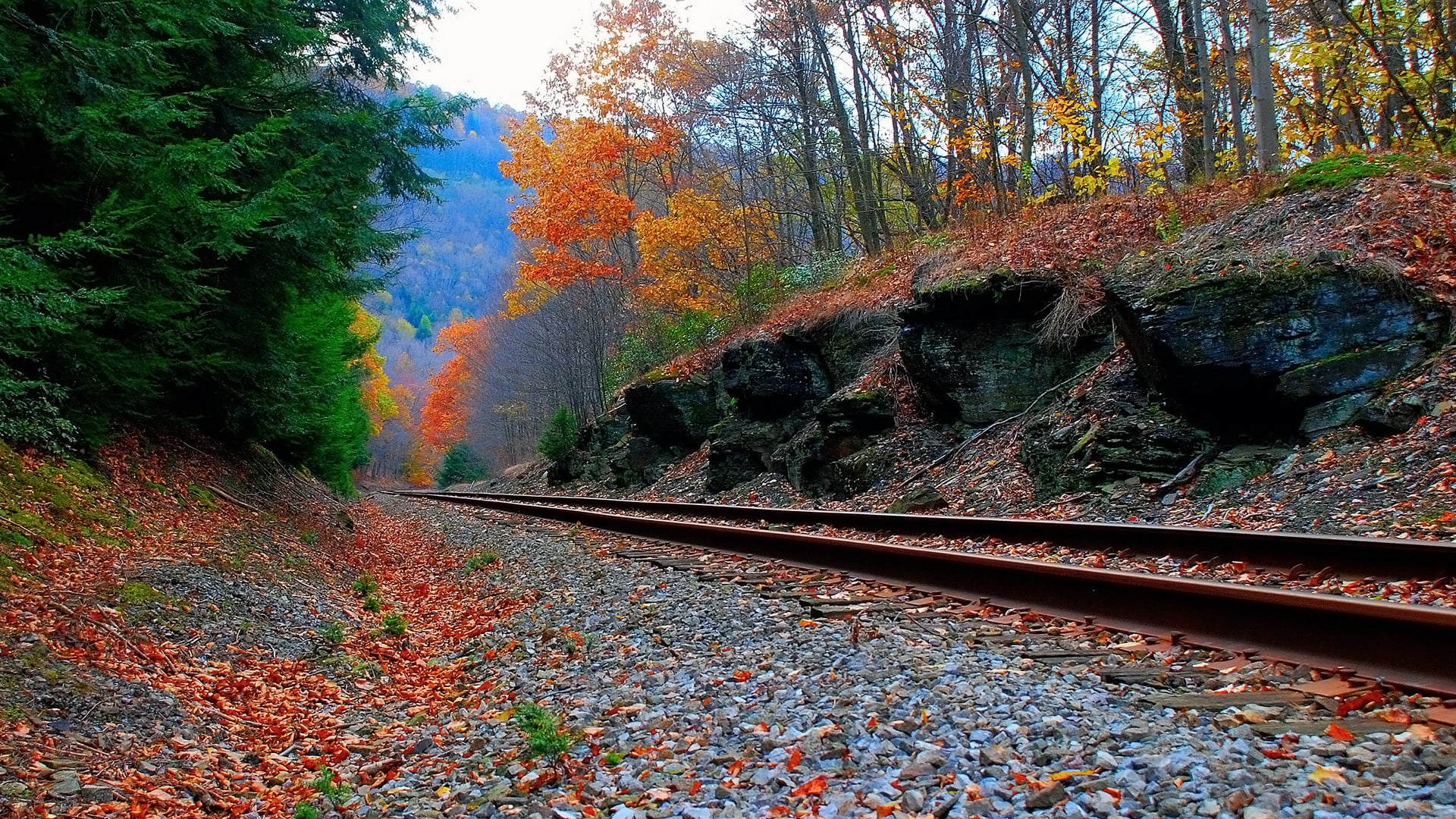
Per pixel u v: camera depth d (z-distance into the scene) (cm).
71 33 832
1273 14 1750
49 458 952
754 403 2003
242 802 401
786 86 2802
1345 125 1892
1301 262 980
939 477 1380
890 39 2417
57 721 437
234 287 1306
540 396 6681
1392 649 411
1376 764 304
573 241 4056
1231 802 275
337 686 632
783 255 3388
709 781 356
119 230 806
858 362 1842
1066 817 282
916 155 2520
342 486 3128
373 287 1498
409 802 384
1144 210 1484
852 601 699
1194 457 1004
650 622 702
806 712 422
